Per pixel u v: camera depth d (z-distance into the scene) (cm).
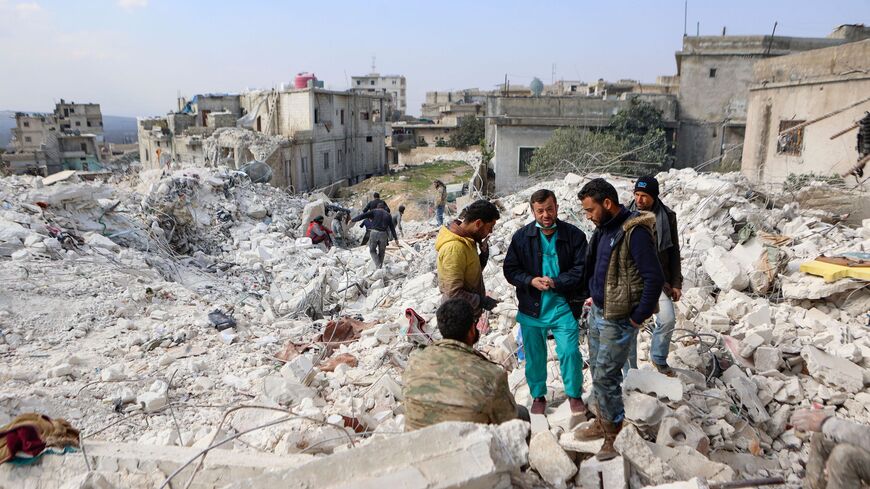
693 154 2795
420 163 5116
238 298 952
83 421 465
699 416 414
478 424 271
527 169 2492
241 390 542
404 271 1108
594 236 360
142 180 1628
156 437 418
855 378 450
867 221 784
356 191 3562
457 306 319
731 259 677
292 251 1266
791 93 1527
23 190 1071
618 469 320
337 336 700
